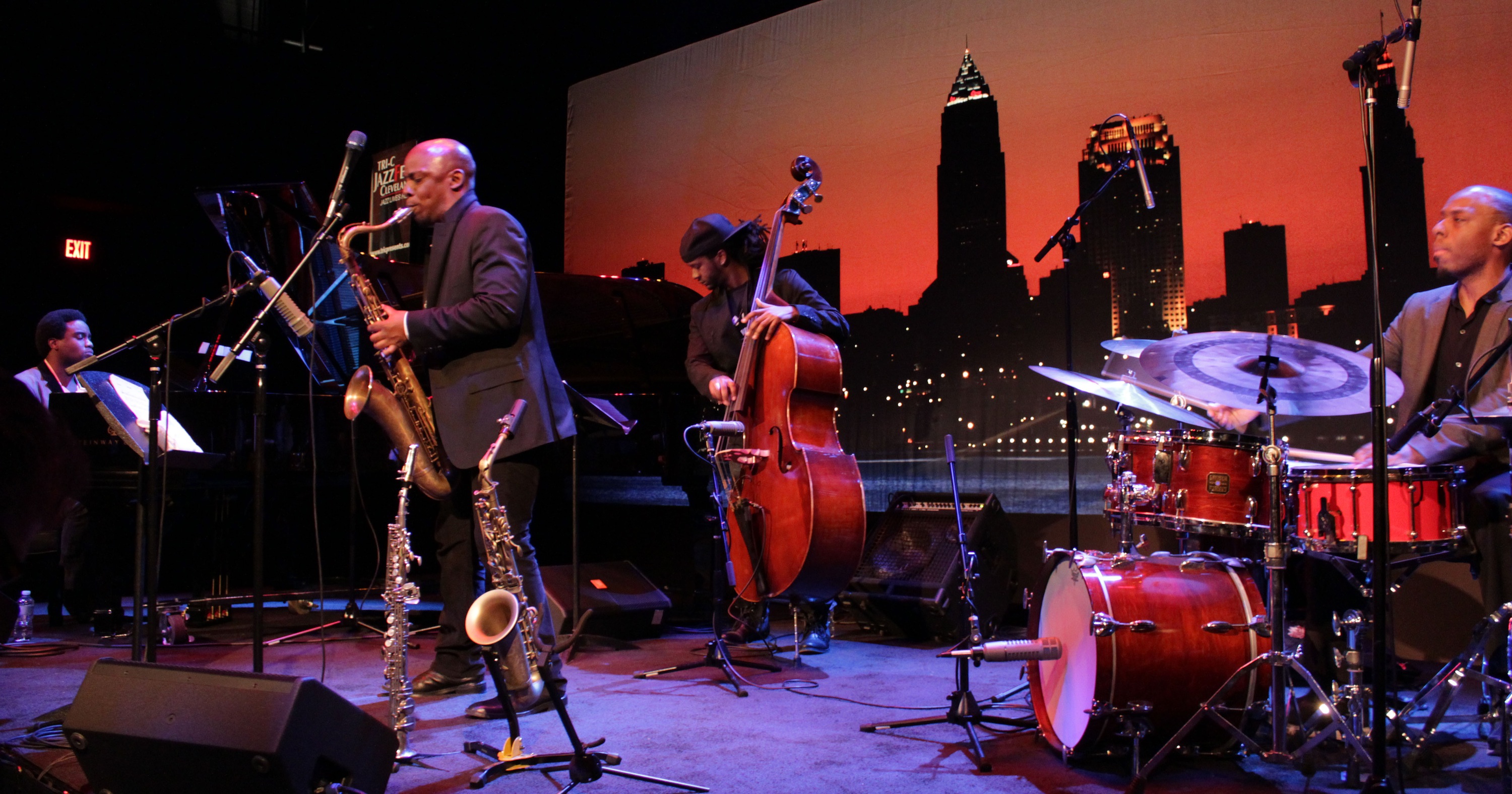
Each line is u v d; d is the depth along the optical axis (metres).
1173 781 2.52
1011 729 2.99
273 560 5.77
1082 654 2.56
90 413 4.50
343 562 6.81
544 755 2.54
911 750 2.75
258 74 8.00
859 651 4.30
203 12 7.61
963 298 5.35
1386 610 2.13
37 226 7.79
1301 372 2.55
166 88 7.72
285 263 4.50
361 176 8.17
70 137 7.61
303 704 1.45
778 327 3.50
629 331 4.70
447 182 3.19
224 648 4.34
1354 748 2.34
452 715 3.08
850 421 5.66
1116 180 4.91
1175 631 2.46
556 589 4.43
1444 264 3.15
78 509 4.87
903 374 5.52
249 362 5.38
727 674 3.65
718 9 6.54
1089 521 4.86
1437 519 2.54
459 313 2.92
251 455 4.81
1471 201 3.09
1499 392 2.75
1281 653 2.40
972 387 5.30
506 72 7.46
